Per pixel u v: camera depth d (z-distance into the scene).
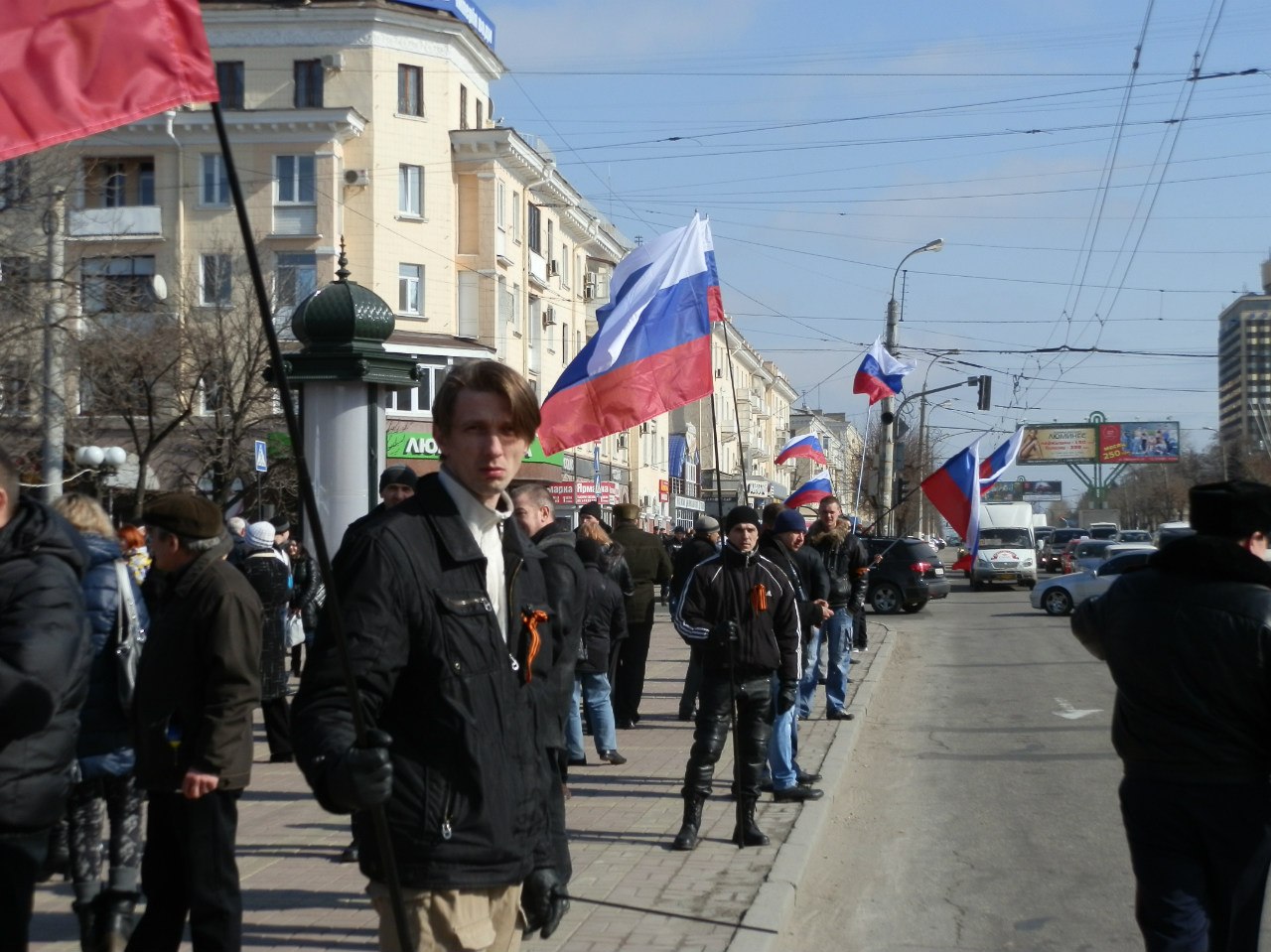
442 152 40.91
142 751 5.20
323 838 8.33
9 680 3.87
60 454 18.78
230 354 27.09
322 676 3.23
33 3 3.16
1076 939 6.54
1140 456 101.44
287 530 16.03
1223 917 4.37
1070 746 12.24
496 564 3.62
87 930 5.76
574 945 6.12
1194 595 4.39
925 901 7.27
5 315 18.33
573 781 10.30
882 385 22.62
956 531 14.75
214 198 38.41
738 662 8.02
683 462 53.50
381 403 10.02
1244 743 4.33
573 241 52.53
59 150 18.39
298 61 39.50
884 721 14.25
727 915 6.60
